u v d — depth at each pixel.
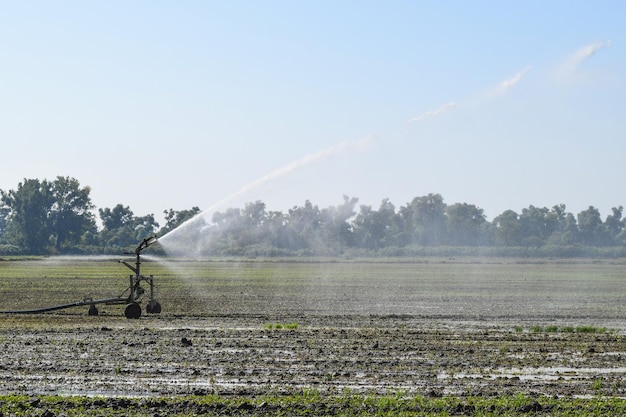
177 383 33.16
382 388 32.47
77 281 106.50
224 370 35.88
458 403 29.27
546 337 48.53
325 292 91.88
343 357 39.72
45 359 38.22
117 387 32.31
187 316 59.69
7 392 31.25
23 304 70.81
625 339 47.69
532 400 29.83
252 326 53.50
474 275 141.00
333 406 28.84
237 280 117.00
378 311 67.38
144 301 74.88
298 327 53.38
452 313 66.19
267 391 31.69
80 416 27.41
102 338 45.50
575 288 103.56
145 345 42.81
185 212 181.88
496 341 46.44
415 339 46.97
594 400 30.28
